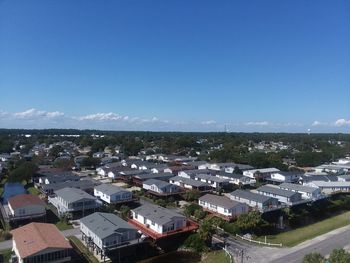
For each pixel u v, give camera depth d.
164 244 53.69
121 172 108.81
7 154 158.75
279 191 79.81
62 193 73.25
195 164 133.50
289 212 70.88
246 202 74.00
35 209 63.69
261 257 49.03
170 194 83.38
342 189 95.12
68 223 63.41
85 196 69.44
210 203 70.44
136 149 181.38
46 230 49.06
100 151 187.25
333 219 72.00
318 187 88.88
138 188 97.00
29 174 100.38
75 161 141.12
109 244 47.47
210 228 53.84
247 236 57.62
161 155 162.75
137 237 50.59
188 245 52.72
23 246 43.53
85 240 53.50
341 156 170.38
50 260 42.69
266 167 129.25
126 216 65.06
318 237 58.81
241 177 101.94
